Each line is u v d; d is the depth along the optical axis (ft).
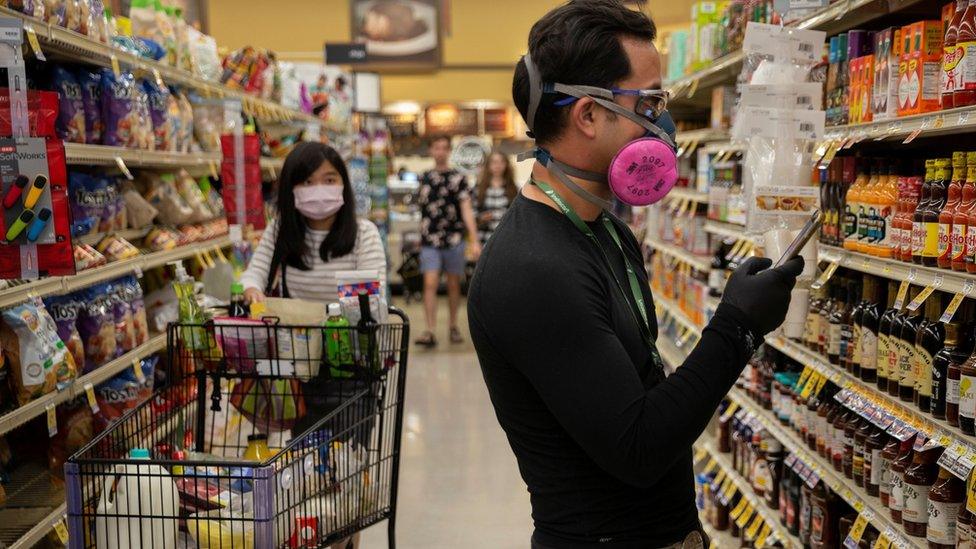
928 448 6.84
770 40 7.57
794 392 9.78
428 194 25.67
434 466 15.35
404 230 37.63
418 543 12.19
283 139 20.25
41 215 6.94
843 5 7.73
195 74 13.98
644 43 4.38
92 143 10.34
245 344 8.03
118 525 6.37
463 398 19.92
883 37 7.54
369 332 7.97
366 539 12.32
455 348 25.68
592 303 4.13
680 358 15.48
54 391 8.38
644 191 4.42
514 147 42.34
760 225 7.19
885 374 7.47
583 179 4.49
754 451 10.99
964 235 6.19
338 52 32.73
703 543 4.86
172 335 8.09
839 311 8.47
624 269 4.76
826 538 8.96
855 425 8.20
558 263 4.17
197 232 13.69
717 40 13.00
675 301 16.96
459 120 41.55
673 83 16.12
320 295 10.45
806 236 4.60
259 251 10.80
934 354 6.77
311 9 40.01
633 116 4.35
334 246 10.28
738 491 12.10
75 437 9.58
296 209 10.22
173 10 13.61
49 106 7.07
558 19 4.38
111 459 6.25
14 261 7.02
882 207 7.46
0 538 7.58
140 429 7.34
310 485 7.20
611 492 4.46
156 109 11.98
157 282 12.98
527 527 12.73
